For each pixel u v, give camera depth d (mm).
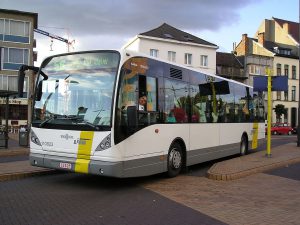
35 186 9625
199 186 9883
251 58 64688
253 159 14727
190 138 12008
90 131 8867
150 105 9961
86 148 8898
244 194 8969
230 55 65188
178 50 54812
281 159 14750
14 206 7578
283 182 10547
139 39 52312
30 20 50000
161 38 53250
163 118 10523
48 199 8234
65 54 9641
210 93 13609
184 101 11727
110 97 8836
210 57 57250
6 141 19406
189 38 56562
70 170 9070
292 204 8031
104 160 8703
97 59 9195
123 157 8883
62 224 6434
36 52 56125
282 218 6965
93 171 8773
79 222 6562
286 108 68188
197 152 12484
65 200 8180
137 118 9375
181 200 8297
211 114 13633
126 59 9109
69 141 9148
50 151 9430
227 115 15102
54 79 9664
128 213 7207
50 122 9469
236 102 16141
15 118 49531
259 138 19094
